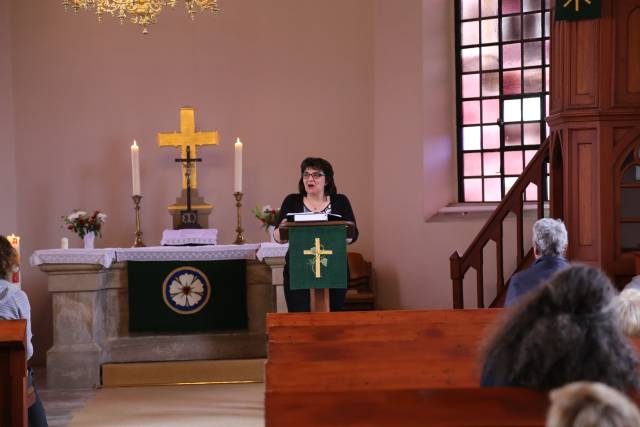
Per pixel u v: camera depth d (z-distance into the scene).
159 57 9.30
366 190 9.27
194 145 8.35
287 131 9.30
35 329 9.06
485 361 2.30
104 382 7.18
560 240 4.20
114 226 9.24
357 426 1.91
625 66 6.39
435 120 8.96
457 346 3.59
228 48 9.32
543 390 2.08
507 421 1.91
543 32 8.85
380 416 1.96
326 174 5.47
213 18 9.34
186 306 7.43
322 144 9.30
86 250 7.12
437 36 9.01
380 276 9.19
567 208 6.57
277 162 9.30
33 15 9.25
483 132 9.12
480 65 9.12
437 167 8.95
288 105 9.30
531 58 8.91
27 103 9.23
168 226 9.26
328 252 4.81
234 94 9.30
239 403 6.48
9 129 9.16
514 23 8.98
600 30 6.40
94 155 9.25
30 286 9.11
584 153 6.52
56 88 9.24
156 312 7.41
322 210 5.46
